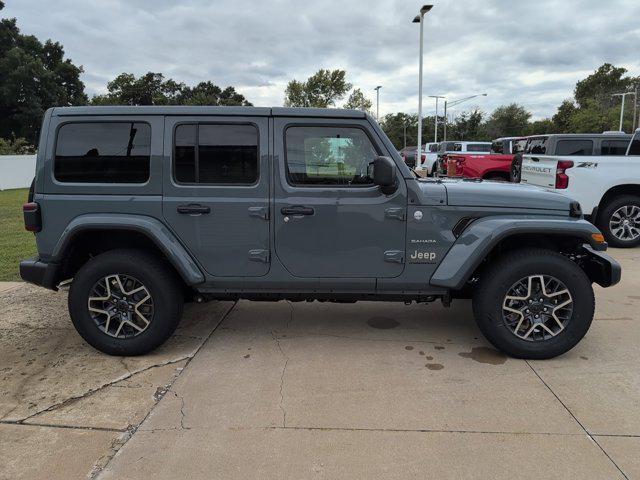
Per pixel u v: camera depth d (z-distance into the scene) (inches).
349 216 144.6
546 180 313.7
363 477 96.7
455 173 557.0
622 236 304.3
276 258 147.1
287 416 118.6
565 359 148.3
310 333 171.3
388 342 162.9
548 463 100.3
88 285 146.9
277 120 143.7
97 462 102.2
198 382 135.9
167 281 147.8
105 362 148.9
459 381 135.2
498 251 154.7
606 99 2593.5
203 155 144.6
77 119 144.9
